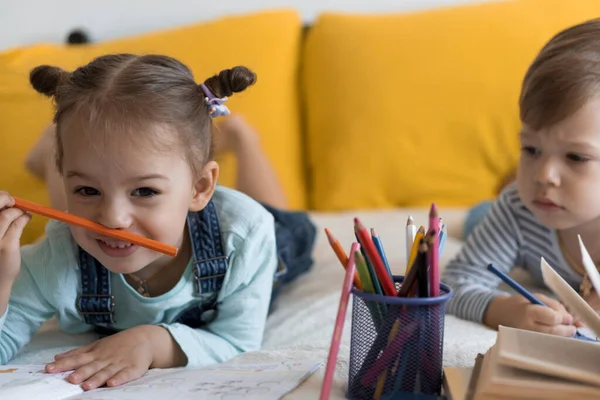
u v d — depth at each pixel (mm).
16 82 1598
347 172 1726
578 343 608
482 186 1694
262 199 1450
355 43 1785
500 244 1067
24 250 887
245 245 893
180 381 686
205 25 1821
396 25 1797
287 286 1171
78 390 682
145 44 1765
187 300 891
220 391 643
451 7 1812
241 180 1454
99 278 874
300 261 1187
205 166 833
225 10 1971
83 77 775
